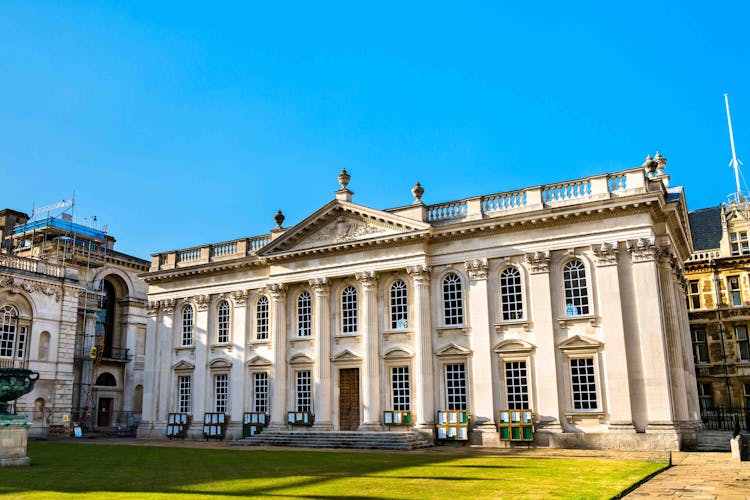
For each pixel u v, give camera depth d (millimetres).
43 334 49156
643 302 31281
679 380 31469
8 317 46938
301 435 36656
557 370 32812
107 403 58719
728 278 46156
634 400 30891
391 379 37500
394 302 38469
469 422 34625
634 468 21719
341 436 35344
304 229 41438
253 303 44344
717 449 29828
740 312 45125
